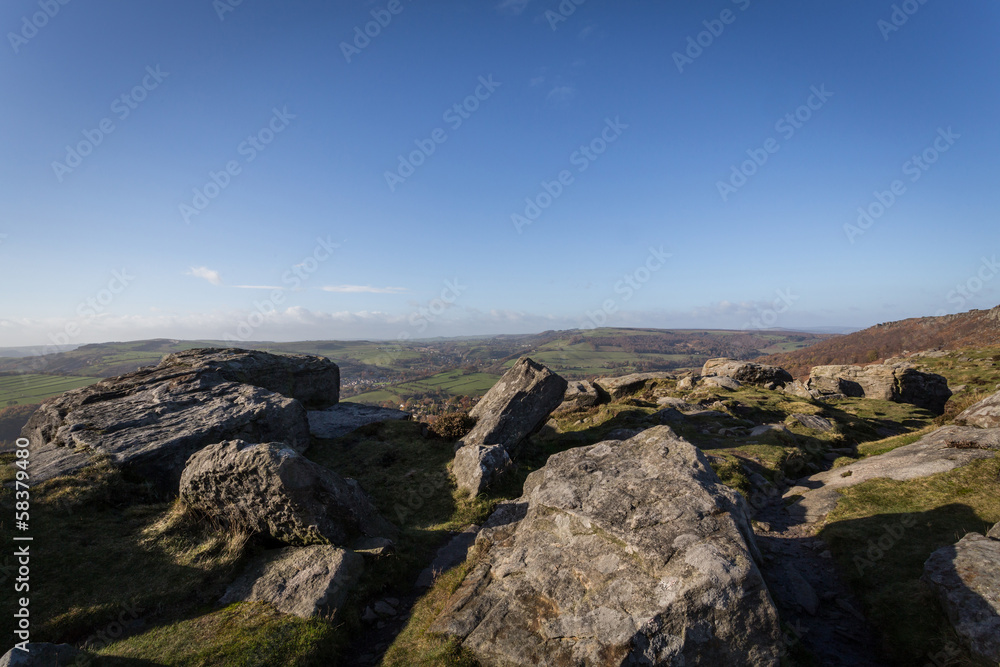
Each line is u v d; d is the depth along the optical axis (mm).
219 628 7547
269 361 22516
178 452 13414
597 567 7469
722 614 6258
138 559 9289
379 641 7836
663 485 8898
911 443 15930
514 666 6469
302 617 7715
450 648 7020
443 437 19062
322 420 21625
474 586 8359
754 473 15586
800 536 10906
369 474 15805
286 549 9992
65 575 8469
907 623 6922
